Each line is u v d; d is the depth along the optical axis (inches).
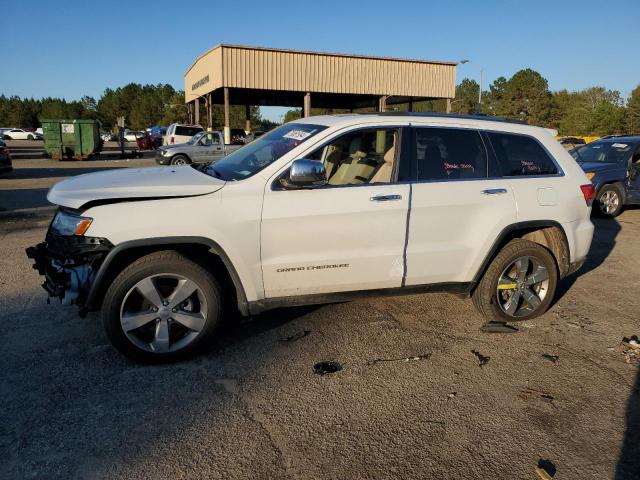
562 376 149.0
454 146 172.7
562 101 3676.2
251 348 159.9
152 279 142.2
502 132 181.3
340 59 1160.2
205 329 148.5
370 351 160.4
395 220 160.4
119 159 1154.7
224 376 142.6
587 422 126.6
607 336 178.1
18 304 189.8
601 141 460.1
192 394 132.8
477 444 116.6
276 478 103.5
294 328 175.6
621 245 318.3
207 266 147.6
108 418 121.4
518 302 185.2
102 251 137.5
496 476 106.6
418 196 162.6
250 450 111.7
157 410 125.3
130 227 136.8
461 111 3919.8
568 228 185.9
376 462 109.4
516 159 181.9
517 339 173.2
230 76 1077.8
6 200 461.4
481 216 172.1
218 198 144.3
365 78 1194.0
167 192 140.9
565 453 114.6
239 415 124.5
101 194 137.8
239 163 165.8
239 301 151.6
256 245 148.0
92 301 139.7
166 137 955.3
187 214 140.9
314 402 131.3
